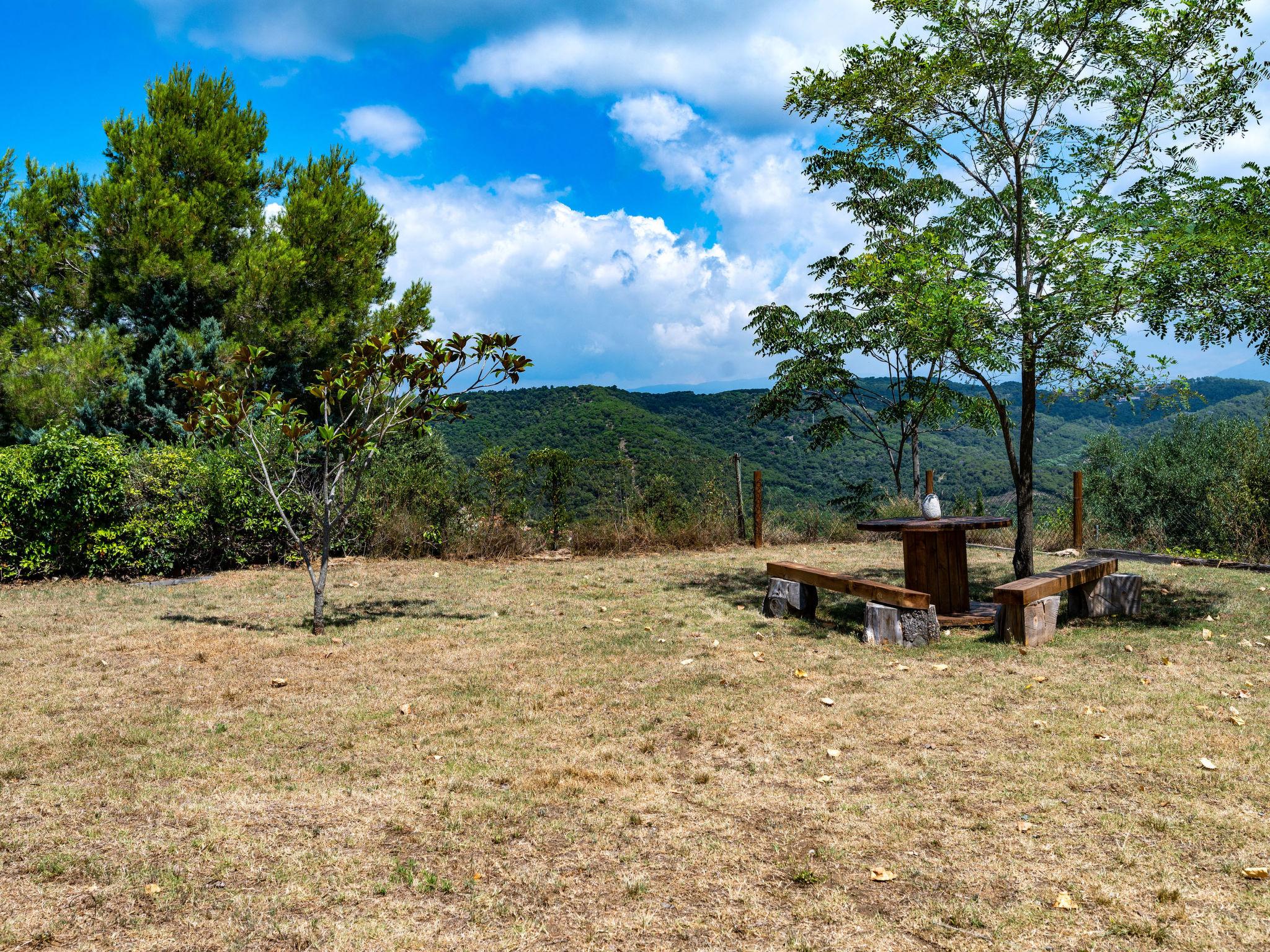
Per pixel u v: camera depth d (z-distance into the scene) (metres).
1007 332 7.71
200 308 16.41
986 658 6.21
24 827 3.39
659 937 2.63
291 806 3.62
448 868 3.08
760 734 4.57
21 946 2.56
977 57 8.54
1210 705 5.02
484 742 4.44
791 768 4.07
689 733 4.56
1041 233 8.44
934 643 6.66
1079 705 5.03
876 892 2.91
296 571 11.00
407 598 9.05
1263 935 2.61
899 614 6.67
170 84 17.11
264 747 4.35
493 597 9.14
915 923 2.70
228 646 6.59
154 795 3.72
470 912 2.78
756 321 17.84
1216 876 2.99
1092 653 6.34
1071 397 8.85
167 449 11.04
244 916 2.74
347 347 17.81
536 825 3.44
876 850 3.22
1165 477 17.12
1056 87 8.70
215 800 3.68
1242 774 3.92
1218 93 8.38
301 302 17.34
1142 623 7.44
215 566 11.10
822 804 3.65
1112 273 7.37
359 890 2.92
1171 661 6.09
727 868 3.09
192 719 4.80
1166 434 18.53
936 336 7.98
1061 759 4.14
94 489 10.02
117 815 3.52
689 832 3.38
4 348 14.88
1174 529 16.70
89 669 5.88
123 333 16.45
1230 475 15.41
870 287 8.73
